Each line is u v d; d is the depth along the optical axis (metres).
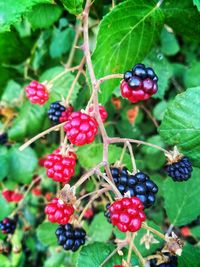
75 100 0.18
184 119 0.13
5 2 0.13
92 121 0.12
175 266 0.13
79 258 0.13
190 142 0.13
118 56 0.14
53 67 0.19
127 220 0.10
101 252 0.13
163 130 0.14
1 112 0.21
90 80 0.13
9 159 0.20
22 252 0.24
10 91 0.21
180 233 0.21
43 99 0.15
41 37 0.19
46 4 0.16
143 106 0.20
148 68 0.11
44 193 0.23
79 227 0.13
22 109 0.19
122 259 0.12
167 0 0.14
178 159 0.13
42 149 0.21
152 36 0.15
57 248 0.20
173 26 0.16
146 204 0.12
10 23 0.13
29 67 0.20
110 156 0.15
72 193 0.12
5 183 0.21
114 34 0.13
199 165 0.13
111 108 0.20
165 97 0.21
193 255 0.14
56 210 0.11
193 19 0.15
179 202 0.15
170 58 0.22
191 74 0.20
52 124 0.19
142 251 0.14
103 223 0.17
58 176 0.12
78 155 0.16
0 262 0.23
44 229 0.17
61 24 0.19
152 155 0.19
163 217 0.21
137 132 0.21
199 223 0.21
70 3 0.13
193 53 0.22
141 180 0.12
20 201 0.21
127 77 0.11
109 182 0.11
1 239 0.18
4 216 0.18
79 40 0.19
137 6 0.13
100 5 0.17
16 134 0.19
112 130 0.20
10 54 0.19
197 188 0.15
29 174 0.19
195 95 0.13
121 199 0.11
